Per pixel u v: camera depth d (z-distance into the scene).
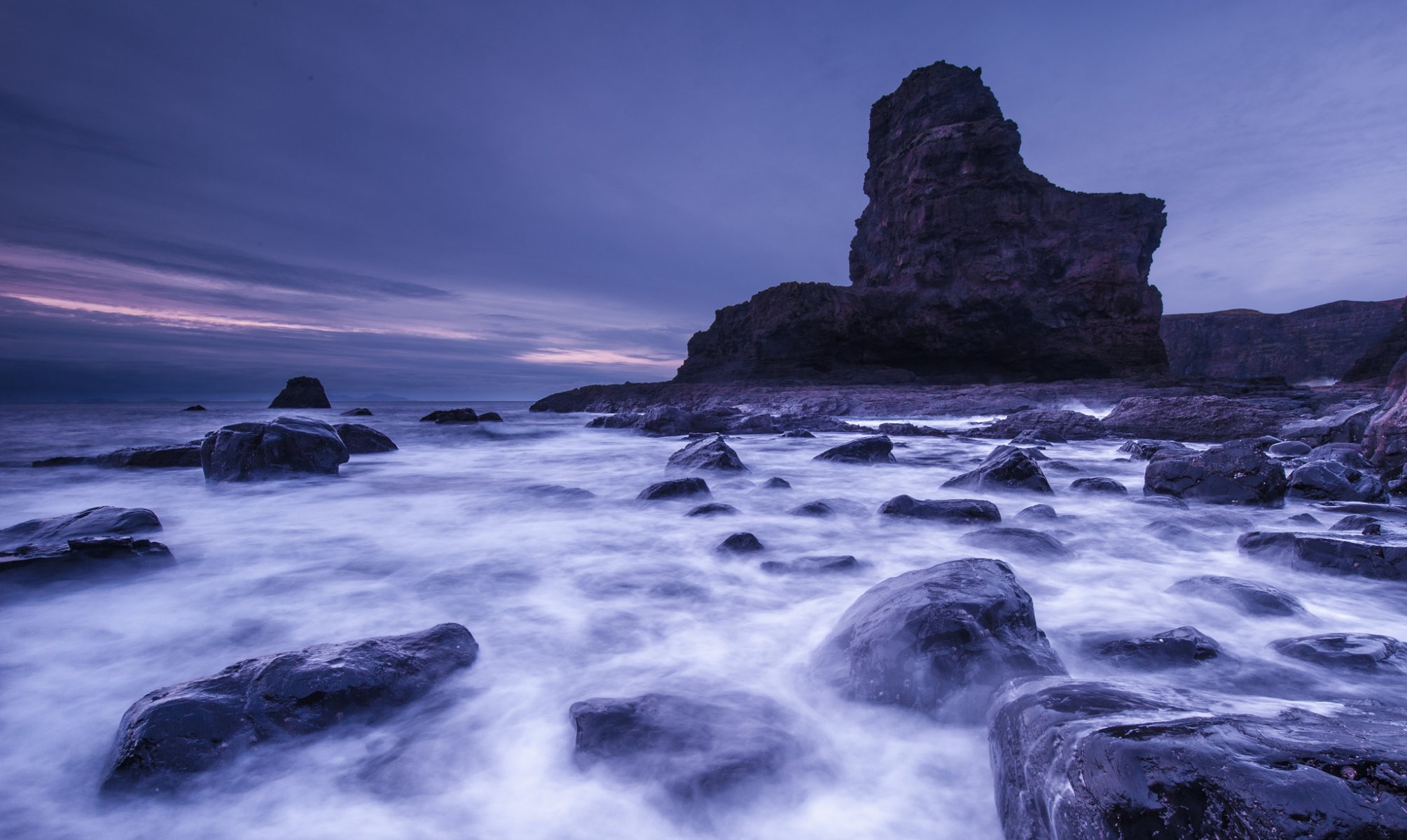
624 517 6.79
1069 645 3.36
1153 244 49.69
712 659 3.20
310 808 2.08
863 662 2.78
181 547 5.45
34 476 9.77
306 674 2.53
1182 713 1.87
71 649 3.30
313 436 9.98
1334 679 2.87
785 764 2.22
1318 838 1.33
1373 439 9.89
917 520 6.39
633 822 2.02
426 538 5.82
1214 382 35.12
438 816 2.04
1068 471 10.30
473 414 28.09
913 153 48.84
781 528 6.20
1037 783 1.80
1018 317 46.84
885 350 48.03
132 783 2.10
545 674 3.01
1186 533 5.80
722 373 48.28
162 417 31.77
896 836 1.95
